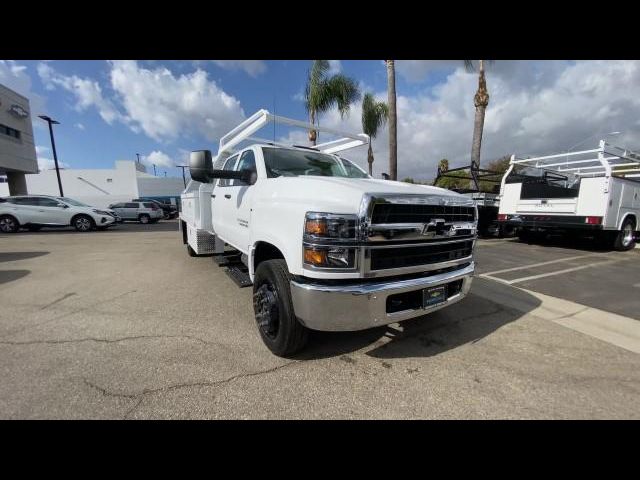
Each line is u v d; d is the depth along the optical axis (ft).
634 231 30.48
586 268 21.91
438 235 8.96
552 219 29.76
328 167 13.50
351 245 7.63
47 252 26.99
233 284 16.88
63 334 10.69
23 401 7.22
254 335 10.78
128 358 9.18
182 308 13.26
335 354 9.60
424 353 9.75
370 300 7.73
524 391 7.97
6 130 72.28
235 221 13.26
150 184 155.94
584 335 11.15
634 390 8.06
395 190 8.39
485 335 11.07
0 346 9.81
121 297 14.65
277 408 7.22
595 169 39.58
